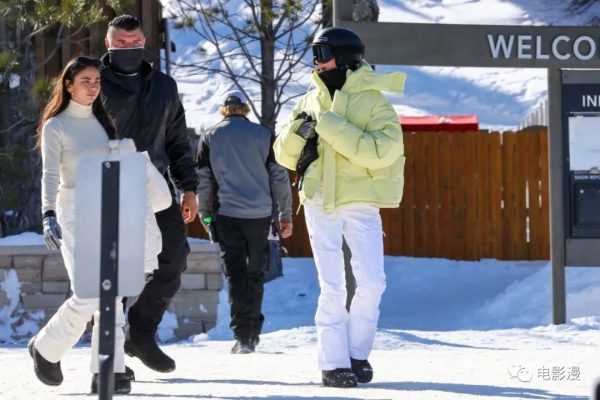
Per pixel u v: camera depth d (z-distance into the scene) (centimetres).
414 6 11100
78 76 1545
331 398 1499
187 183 1739
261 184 2458
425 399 1512
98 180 1131
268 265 2489
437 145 4719
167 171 1712
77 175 1131
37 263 3092
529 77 10306
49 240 1513
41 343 1526
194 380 1731
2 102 3581
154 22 3897
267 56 4512
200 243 3112
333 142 1633
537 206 4669
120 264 1117
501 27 3130
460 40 3119
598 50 3158
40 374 1539
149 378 1758
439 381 1744
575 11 10488
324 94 1703
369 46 3094
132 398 1486
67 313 1515
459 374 1847
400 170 1684
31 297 3091
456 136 4706
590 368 1928
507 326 3712
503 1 10944
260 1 4406
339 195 1662
